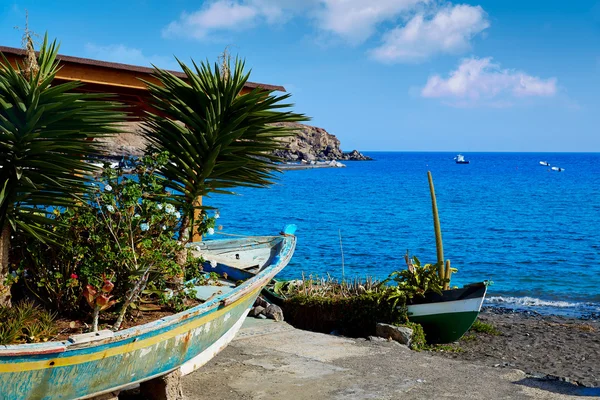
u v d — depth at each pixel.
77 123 5.00
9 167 5.00
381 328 10.18
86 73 7.65
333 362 7.99
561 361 10.12
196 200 6.68
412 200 50.97
